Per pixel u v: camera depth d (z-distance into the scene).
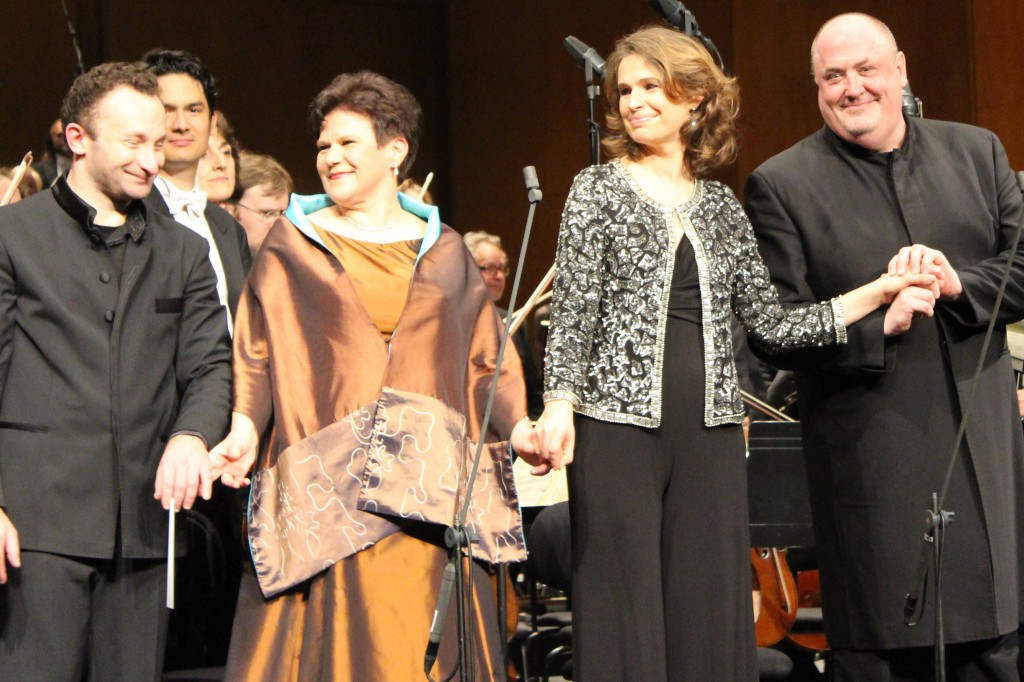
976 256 7.69
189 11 23.50
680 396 6.74
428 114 25.52
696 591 6.71
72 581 6.72
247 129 24.20
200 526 9.16
